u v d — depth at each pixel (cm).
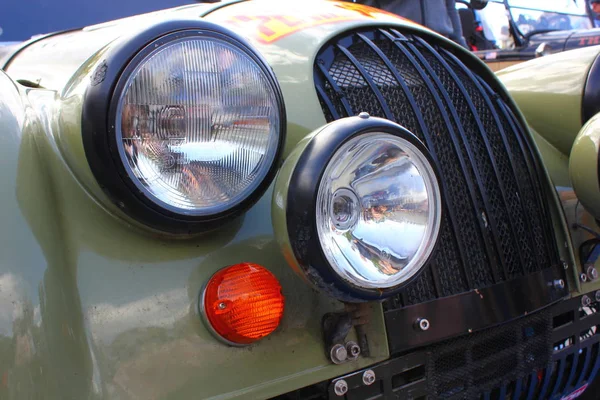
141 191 66
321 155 68
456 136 95
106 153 65
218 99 69
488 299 90
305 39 96
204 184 69
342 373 78
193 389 69
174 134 67
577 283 103
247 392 71
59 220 69
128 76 65
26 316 63
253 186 71
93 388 65
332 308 79
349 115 89
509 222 96
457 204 91
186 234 70
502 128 102
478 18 347
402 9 195
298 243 68
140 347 68
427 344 84
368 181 72
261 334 71
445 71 101
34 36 130
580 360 108
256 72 71
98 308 67
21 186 67
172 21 67
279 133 73
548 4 388
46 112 76
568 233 105
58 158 72
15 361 61
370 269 70
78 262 68
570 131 116
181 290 71
